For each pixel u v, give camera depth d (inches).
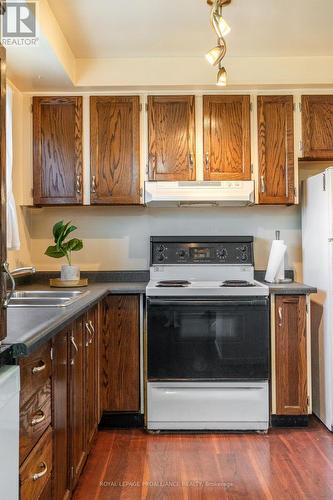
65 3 83.4
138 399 102.9
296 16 89.2
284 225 124.3
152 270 118.0
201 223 124.0
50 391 56.8
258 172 111.9
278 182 112.2
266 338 100.0
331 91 112.3
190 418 99.9
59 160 112.0
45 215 123.4
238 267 118.3
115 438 97.1
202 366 100.1
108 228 124.3
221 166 111.9
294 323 102.1
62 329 58.8
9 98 101.0
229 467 83.0
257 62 109.4
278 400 102.1
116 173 112.3
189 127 112.3
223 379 100.1
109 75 108.9
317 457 87.0
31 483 48.4
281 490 74.7
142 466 83.5
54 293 97.7
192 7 85.3
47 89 109.9
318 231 106.2
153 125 112.3
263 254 124.3
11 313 62.5
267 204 115.0
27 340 44.6
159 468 82.7
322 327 103.0
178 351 100.2
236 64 109.3
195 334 100.2
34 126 111.7
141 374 103.0
